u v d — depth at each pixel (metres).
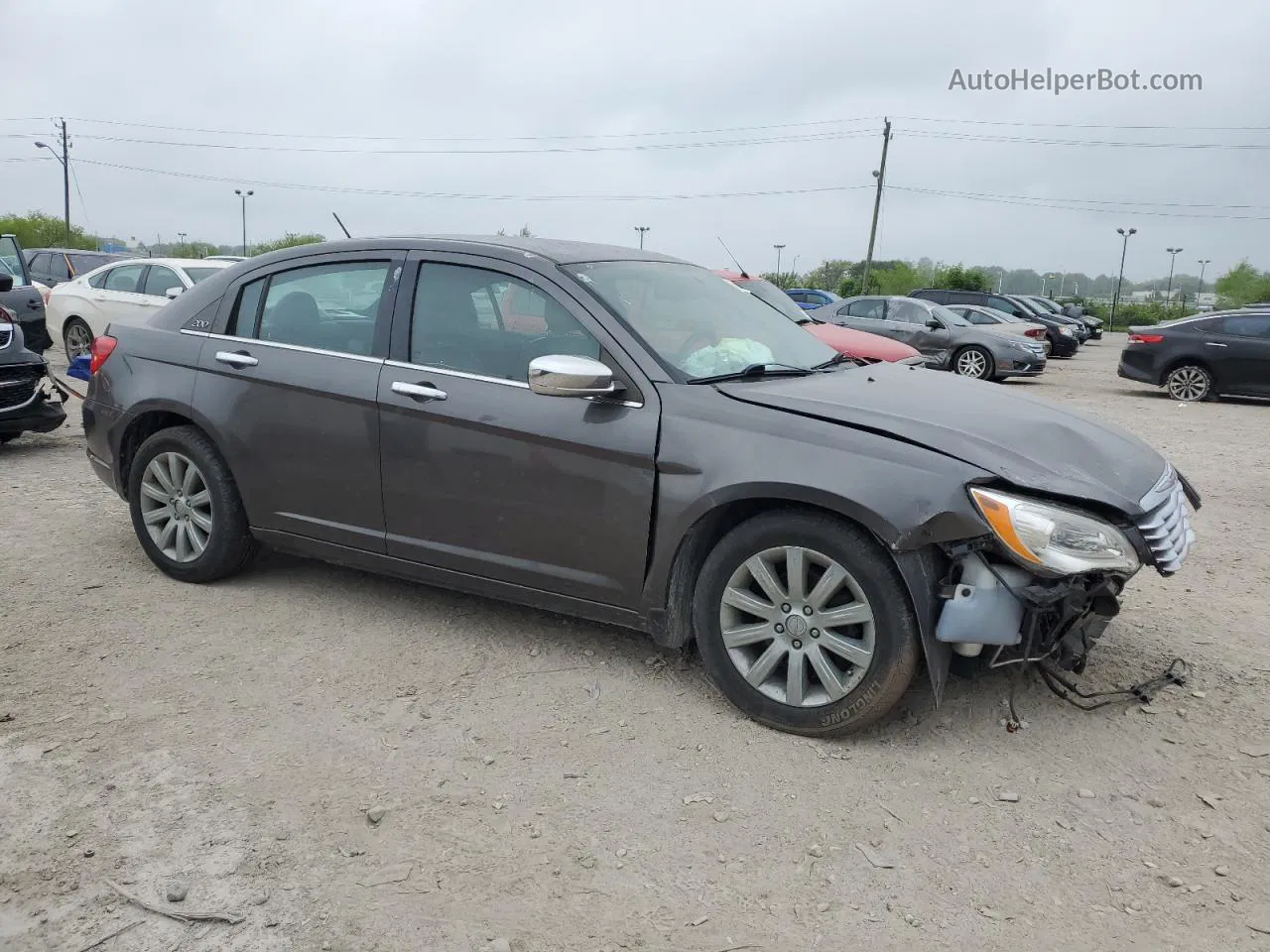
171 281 12.73
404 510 4.21
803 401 3.61
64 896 2.64
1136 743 3.55
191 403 4.71
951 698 3.83
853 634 3.47
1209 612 4.96
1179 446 10.77
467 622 4.55
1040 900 2.71
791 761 3.39
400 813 3.04
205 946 2.47
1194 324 16.08
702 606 3.66
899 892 2.73
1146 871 2.84
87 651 4.16
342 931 2.54
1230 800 3.20
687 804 3.12
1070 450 3.55
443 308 4.19
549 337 3.94
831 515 3.40
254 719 3.61
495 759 3.37
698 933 2.56
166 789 3.14
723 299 4.57
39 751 3.35
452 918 2.59
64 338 13.61
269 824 2.97
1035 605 3.25
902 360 10.50
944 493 3.21
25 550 5.46
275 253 4.75
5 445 8.49
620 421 3.70
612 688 3.90
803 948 2.51
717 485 3.50
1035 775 3.32
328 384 4.32
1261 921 2.63
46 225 57.16
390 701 3.77
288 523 4.57
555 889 2.72
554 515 3.84
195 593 4.84
